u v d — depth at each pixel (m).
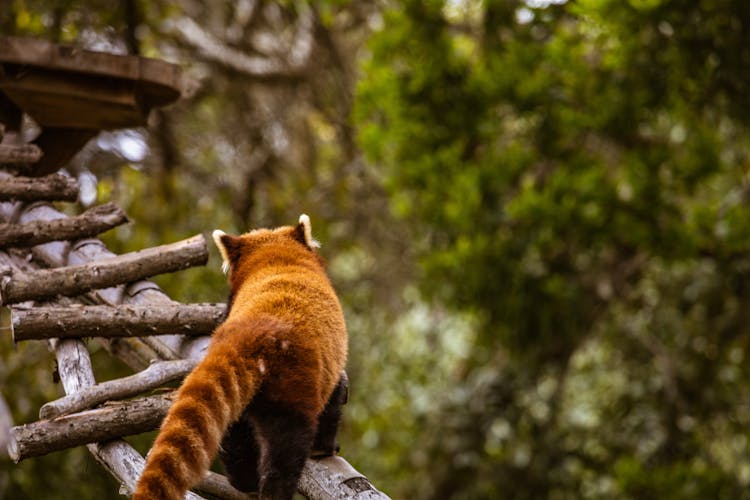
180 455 3.16
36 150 7.40
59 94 7.16
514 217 10.28
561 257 11.41
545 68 10.56
